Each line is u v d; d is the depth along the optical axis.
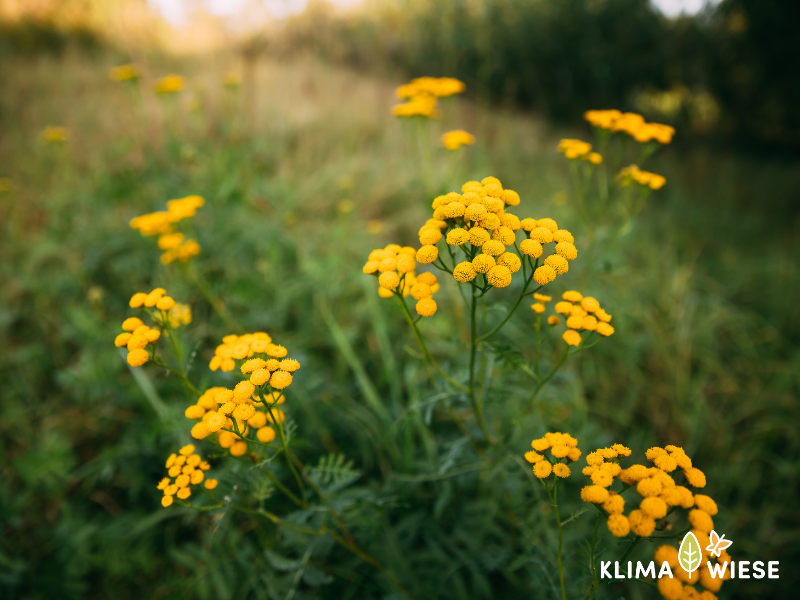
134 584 2.46
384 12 10.62
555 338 3.21
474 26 9.84
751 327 4.32
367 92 8.48
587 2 11.36
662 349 3.75
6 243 4.21
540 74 11.28
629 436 3.25
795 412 3.51
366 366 3.49
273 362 1.56
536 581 1.72
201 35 9.28
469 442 2.20
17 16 9.64
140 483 2.59
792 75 10.74
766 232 6.23
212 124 6.00
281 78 8.38
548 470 1.38
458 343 1.78
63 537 2.46
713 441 3.35
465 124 8.05
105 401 3.12
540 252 1.45
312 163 5.83
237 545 2.31
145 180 4.51
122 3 8.39
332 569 2.29
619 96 12.03
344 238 3.94
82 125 6.07
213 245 3.71
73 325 3.37
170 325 2.06
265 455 1.86
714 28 11.33
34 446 2.93
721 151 10.86
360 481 2.71
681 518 2.71
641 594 2.31
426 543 2.39
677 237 5.54
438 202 1.55
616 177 2.79
